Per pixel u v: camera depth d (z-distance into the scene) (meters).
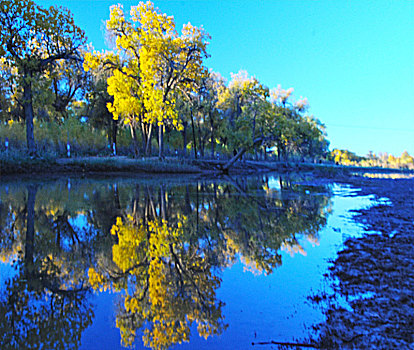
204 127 44.94
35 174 17.50
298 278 2.99
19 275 3.07
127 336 1.97
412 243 4.15
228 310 2.35
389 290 2.61
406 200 9.60
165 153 39.78
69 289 2.76
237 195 10.91
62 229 5.07
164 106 25.17
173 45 25.38
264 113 28.03
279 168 45.47
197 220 6.19
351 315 2.20
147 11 25.12
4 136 22.86
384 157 111.94
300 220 6.23
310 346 1.82
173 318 2.21
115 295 2.63
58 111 29.67
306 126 53.91
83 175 19.31
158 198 9.50
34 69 19.47
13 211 6.60
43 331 2.03
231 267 3.37
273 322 2.14
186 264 3.48
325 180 22.58
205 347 1.82
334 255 3.72
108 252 3.89
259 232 5.12
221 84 39.19
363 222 5.87
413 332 1.94
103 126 36.16
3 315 2.25
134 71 26.62
